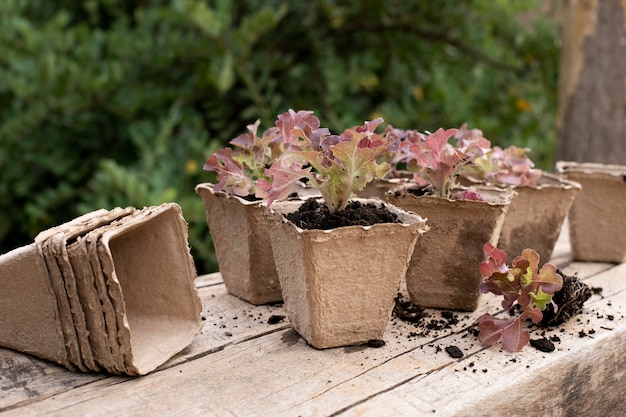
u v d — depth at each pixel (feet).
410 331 4.07
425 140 4.11
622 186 5.12
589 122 8.08
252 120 9.22
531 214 4.89
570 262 5.45
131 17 9.82
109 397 3.25
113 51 8.77
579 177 5.21
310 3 9.02
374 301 3.75
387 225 3.53
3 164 9.04
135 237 3.82
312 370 3.53
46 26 8.91
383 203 4.07
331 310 3.68
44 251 3.34
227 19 8.20
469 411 3.20
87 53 8.67
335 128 8.54
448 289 4.37
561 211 4.92
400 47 9.89
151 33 9.00
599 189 5.20
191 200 7.42
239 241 4.40
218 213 4.51
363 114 9.60
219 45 8.22
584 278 5.06
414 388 3.34
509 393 3.38
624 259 5.40
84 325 3.39
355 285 3.67
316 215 3.82
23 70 8.50
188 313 3.88
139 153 8.74
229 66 7.59
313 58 9.55
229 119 9.47
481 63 10.20
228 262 4.59
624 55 7.77
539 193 4.81
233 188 4.33
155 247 3.81
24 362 3.65
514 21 10.34
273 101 8.23
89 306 3.34
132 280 3.92
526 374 3.50
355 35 9.84
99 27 10.28
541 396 3.58
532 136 9.91
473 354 3.74
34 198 9.47
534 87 9.84
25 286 3.51
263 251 4.33
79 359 3.46
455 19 9.55
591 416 4.00
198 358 3.70
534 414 3.57
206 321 4.21
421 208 4.23
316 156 3.65
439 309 4.45
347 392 3.29
